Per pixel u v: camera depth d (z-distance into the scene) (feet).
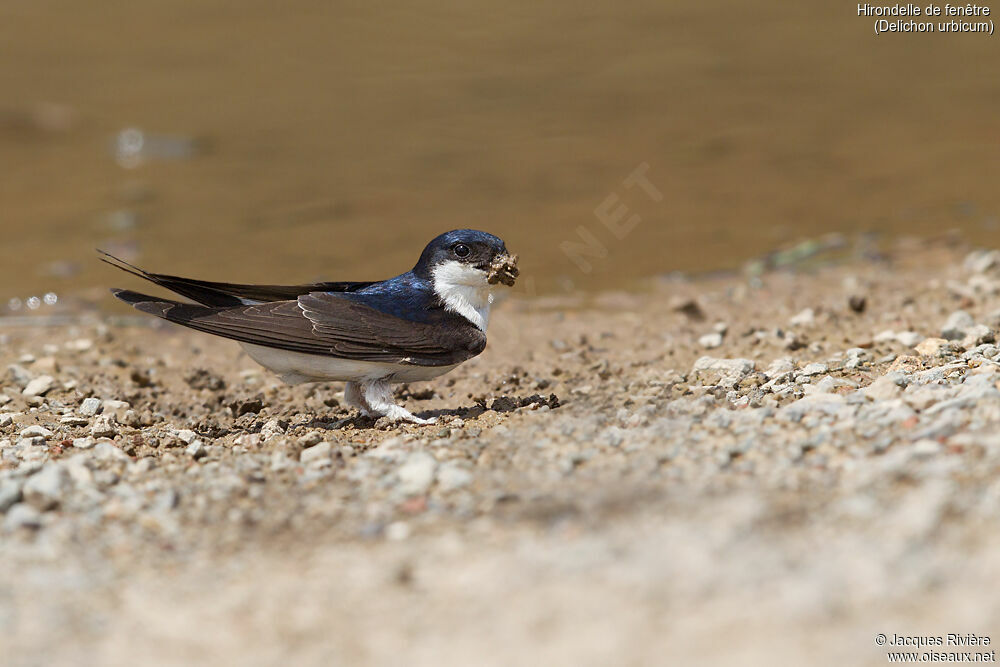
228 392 43.14
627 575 21.50
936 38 112.98
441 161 80.02
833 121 88.17
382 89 98.12
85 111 92.27
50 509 26.63
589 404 34.65
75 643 20.62
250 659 19.99
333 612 21.42
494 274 35.78
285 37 115.03
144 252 63.72
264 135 87.10
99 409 39.52
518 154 81.20
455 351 35.70
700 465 26.50
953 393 29.71
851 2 127.75
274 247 63.87
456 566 22.70
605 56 107.76
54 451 31.99
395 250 62.75
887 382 31.58
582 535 23.39
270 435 34.55
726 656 18.90
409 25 119.75
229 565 23.70
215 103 94.73
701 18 121.90
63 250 64.34
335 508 26.48
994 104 91.09
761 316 50.52
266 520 25.99
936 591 20.15
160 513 26.55
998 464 24.35
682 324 50.06
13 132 87.20
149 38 114.83
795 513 23.27
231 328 33.99
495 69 104.12
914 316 47.60
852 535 22.15
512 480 27.04
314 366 35.09
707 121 88.43
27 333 51.13
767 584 20.76
